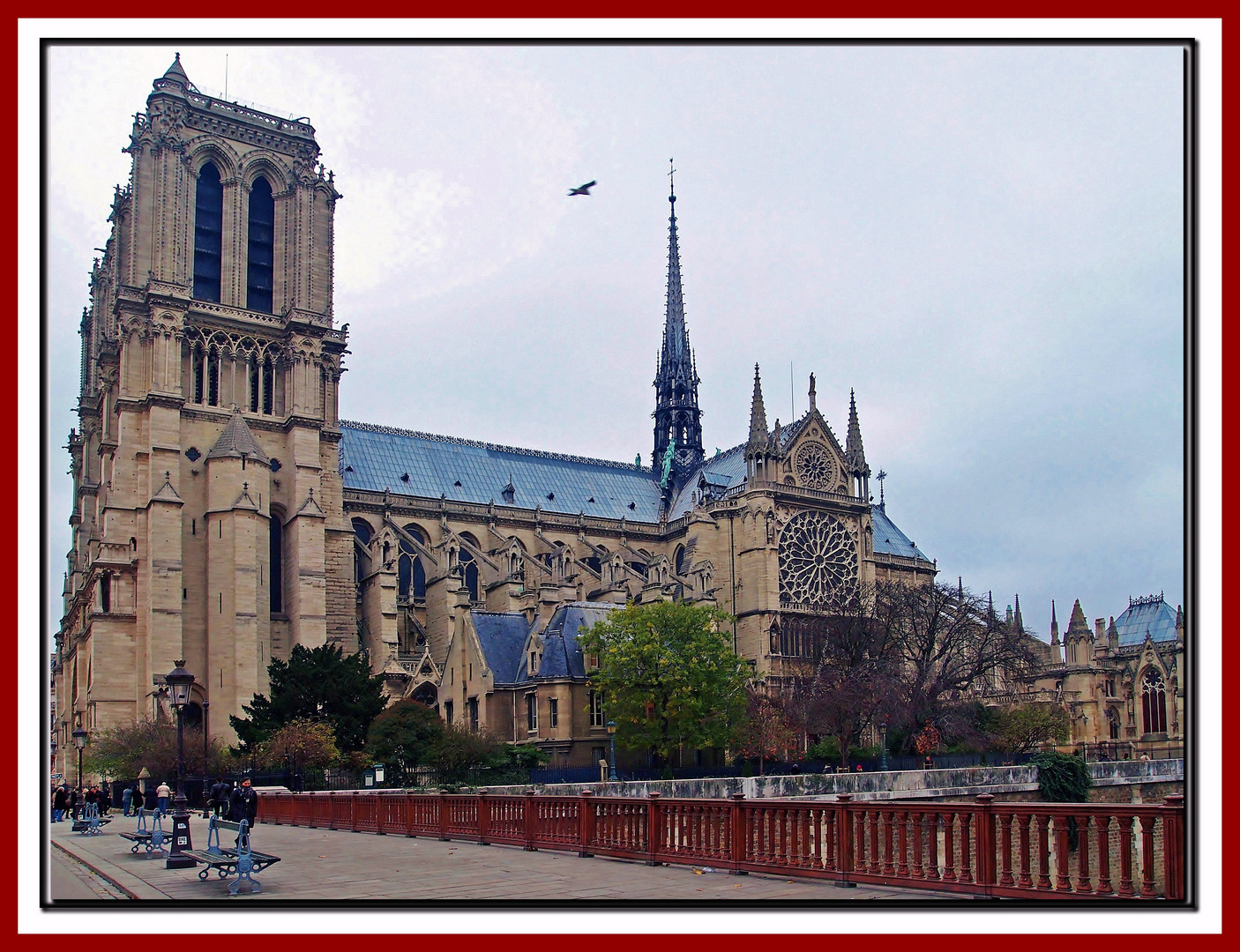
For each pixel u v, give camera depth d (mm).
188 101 109500
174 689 47344
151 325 102750
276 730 82062
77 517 131875
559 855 34375
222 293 111250
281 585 106750
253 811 41344
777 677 121375
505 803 38781
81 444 135625
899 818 25203
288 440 109188
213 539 100250
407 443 135875
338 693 85625
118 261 113125
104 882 30891
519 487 140875
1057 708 116875
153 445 100062
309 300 113188
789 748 97125
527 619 108875
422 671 105062
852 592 126688
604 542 141125
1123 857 21047
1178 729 139125
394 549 110125
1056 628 158375
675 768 94438
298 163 115938
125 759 82375
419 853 36812
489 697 98938
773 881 26625
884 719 97875
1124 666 146250
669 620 92750
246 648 97625
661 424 161625
